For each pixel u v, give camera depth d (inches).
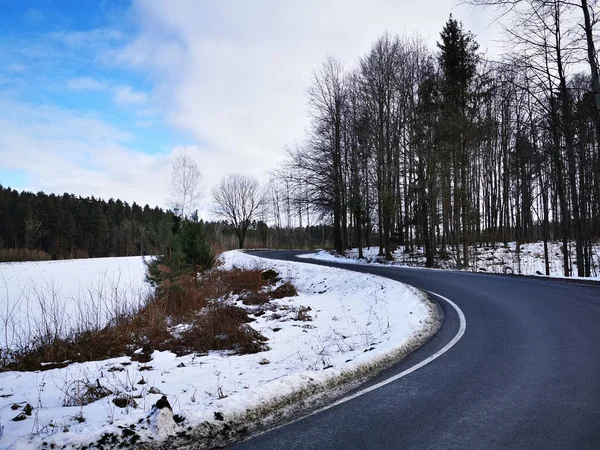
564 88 613.0
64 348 332.5
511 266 1071.6
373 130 1224.2
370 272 775.7
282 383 194.1
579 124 764.0
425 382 203.9
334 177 1364.4
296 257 1330.0
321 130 1396.4
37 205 2957.7
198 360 308.7
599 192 1139.3
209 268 641.6
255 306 560.7
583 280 532.4
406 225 1299.2
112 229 3176.7
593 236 1364.4
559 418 155.0
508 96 692.1
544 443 136.1
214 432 154.6
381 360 242.5
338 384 207.9
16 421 174.9
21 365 301.6
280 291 671.8
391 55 1221.7
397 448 137.0
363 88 1267.2
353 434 149.3
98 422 169.3
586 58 558.9
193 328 386.0
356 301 552.4
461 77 1053.8
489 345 266.4
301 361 287.6
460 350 259.4
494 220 1411.2
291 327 427.2
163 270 522.0
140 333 387.2
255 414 169.6
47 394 225.6
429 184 1030.4
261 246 2768.2
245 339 359.6
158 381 249.9
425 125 1069.1
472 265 1056.8
